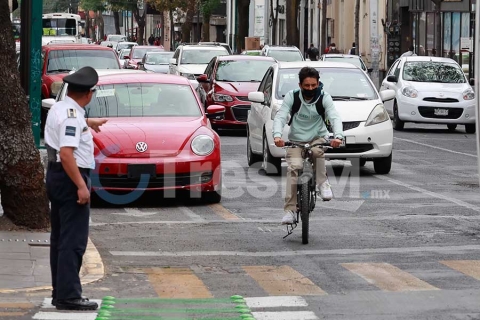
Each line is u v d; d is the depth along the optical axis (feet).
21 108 81.61
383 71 405.18
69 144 56.70
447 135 190.90
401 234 85.61
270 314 57.41
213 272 70.90
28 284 65.16
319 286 65.67
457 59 324.19
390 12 399.65
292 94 83.25
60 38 285.43
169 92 108.99
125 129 100.32
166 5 532.73
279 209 99.91
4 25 81.25
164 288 65.57
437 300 60.80
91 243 78.38
